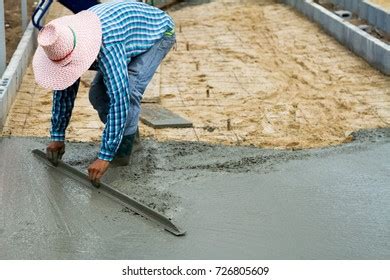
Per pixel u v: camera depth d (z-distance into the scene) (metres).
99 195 6.05
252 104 7.70
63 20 5.95
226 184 6.23
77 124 7.14
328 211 5.96
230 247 5.58
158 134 7.04
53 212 5.87
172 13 11.41
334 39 9.66
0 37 7.51
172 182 6.23
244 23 10.67
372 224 5.84
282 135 7.10
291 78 8.42
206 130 7.15
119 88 5.88
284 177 6.35
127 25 6.01
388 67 8.41
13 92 7.47
